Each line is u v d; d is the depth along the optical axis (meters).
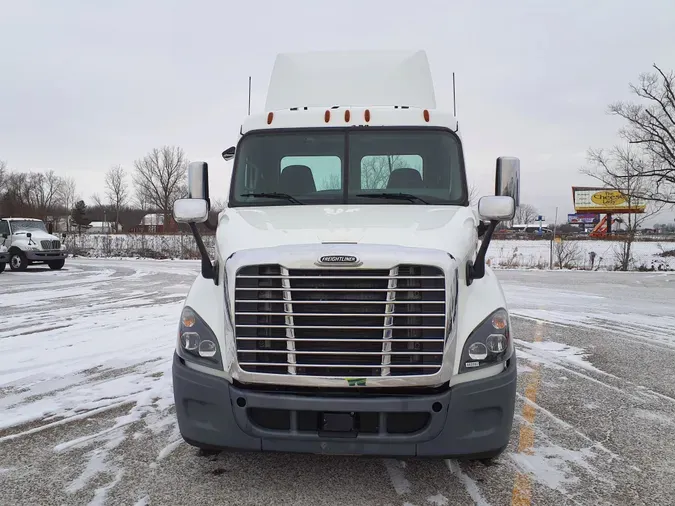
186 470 3.50
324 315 2.96
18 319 9.17
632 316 9.80
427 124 4.50
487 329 3.10
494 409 3.04
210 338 3.16
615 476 3.44
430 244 3.21
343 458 3.70
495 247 33.78
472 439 2.98
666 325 8.87
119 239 34.62
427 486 3.29
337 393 2.99
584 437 4.07
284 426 3.04
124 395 5.04
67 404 4.79
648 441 4.00
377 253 2.98
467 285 3.27
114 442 3.95
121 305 10.95
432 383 2.93
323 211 4.02
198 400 3.14
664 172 26.17
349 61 5.24
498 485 3.31
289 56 5.32
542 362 6.37
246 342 3.02
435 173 4.39
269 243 3.25
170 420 4.39
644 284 15.81
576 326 8.77
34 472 3.47
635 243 34.91
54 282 16.02
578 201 49.69
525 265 24.19
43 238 21.44
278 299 3.02
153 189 68.06
